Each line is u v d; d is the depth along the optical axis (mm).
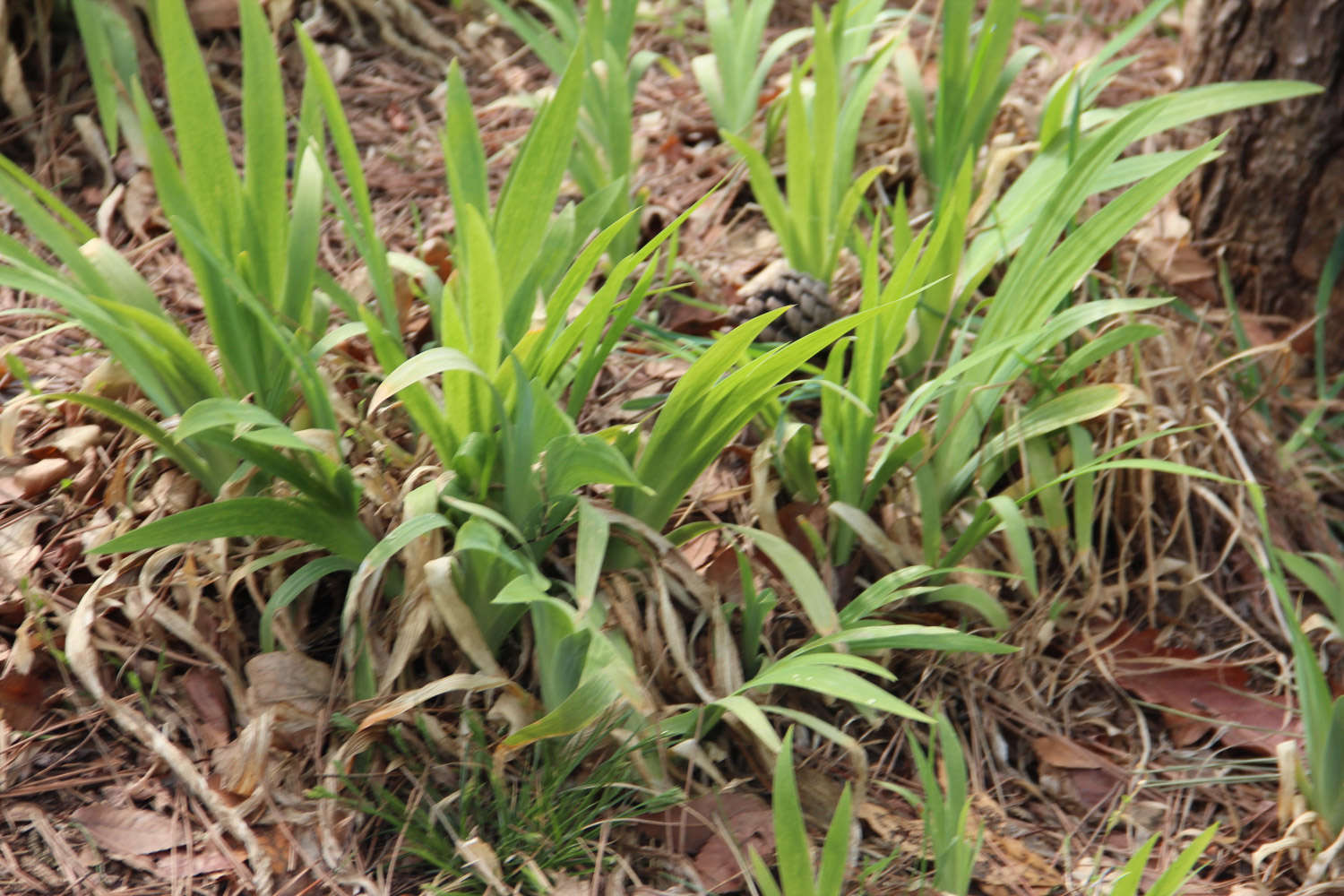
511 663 2719
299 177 2738
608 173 3020
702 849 2658
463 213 2701
